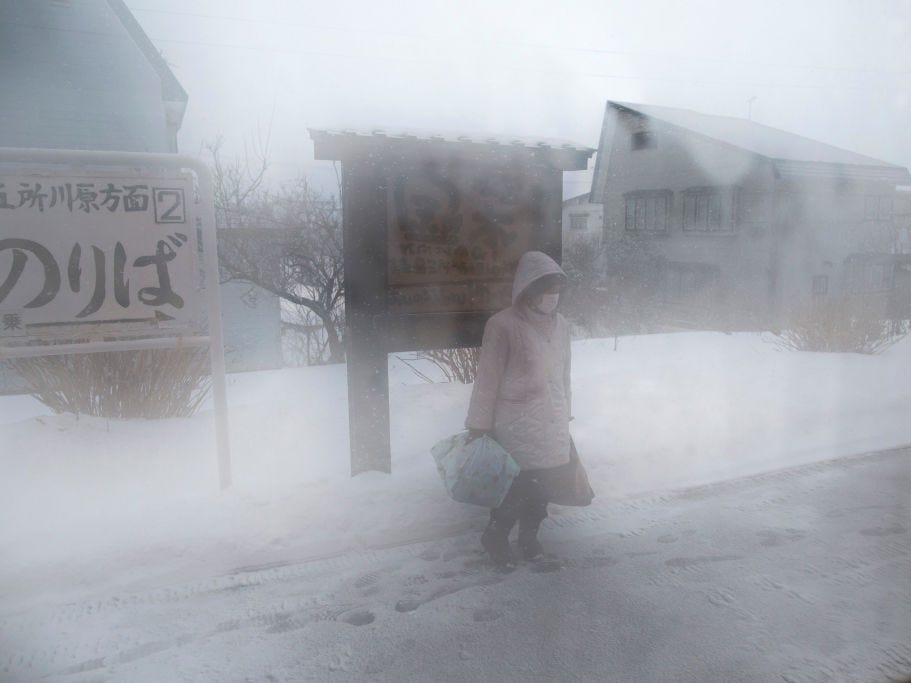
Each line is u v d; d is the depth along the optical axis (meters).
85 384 4.72
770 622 2.74
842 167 17.30
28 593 2.87
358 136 3.77
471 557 3.28
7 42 9.48
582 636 2.64
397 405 5.34
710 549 3.38
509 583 3.05
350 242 3.84
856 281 17.75
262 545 3.30
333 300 14.26
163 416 4.95
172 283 3.73
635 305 17.84
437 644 2.58
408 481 3.97
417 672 2.41
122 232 3.63
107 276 3.64
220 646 2.55
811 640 2.61
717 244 17.66
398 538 3.44
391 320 3.98
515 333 2.97
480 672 2.41
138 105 10.24
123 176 3.61
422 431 4.80
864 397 6.08
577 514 3.78
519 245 4.25
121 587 2.93
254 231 13.33
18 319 3.52
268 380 8.23
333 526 3.50
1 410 6.63
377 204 3.86
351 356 3.92
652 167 19.55
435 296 4.08
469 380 6.10
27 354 3.50
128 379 4.79
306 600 2.88
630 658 2.50
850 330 8.70
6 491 3.62
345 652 2.52
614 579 3.08
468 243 4.12
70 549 3.15
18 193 3.46
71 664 2.43
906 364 7.67
